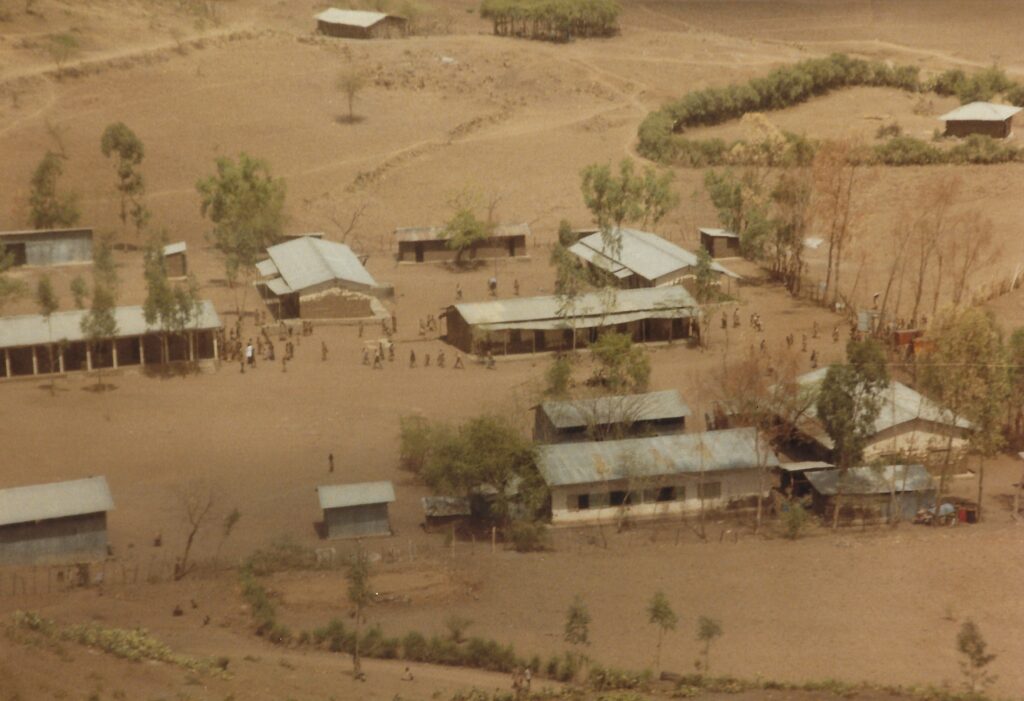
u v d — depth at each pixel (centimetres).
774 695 9281
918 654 10406
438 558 12769
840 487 13650
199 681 8750
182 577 12244
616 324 19612
